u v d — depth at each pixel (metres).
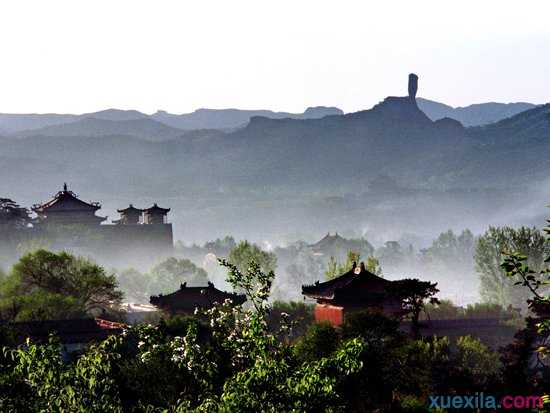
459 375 132.50
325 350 145.25
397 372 133.88
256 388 62.66
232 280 77.06
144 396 79.62
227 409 62.25
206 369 72.38
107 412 63.03
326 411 62.88
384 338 144.50
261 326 71.56
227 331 76.31
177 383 79.62
